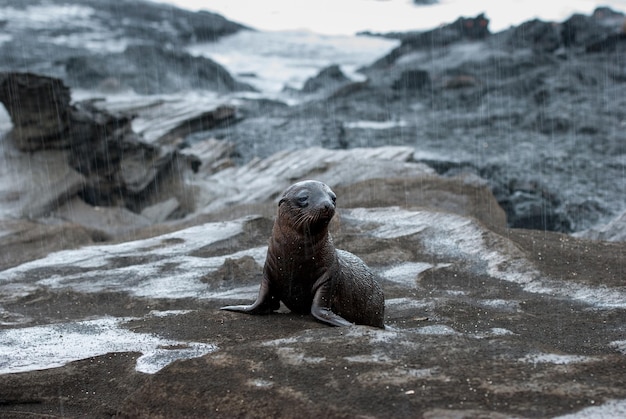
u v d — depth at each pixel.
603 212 19.16
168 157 19.83
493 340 5.73
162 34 53.91
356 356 5.33
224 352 5.58
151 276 9.74
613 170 22.50
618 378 4.89
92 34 50.06
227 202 18.78
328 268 6.98
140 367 5.95
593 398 4.57
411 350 5.43
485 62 37.47
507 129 28.14
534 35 40.16
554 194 20.27
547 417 4.34
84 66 35.44
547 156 24.00
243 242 11.63
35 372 5.99
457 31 44.78
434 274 9.82
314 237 6.81
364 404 4.60
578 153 24.48
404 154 21.31
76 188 18.06
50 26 49.88
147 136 21.94
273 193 18.59
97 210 18.08
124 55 38.16
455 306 8.21
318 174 19.06
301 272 6.99
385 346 5.52
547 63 36.47
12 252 13.73
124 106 24.61
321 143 27.52
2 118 19.98
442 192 15.73
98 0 59.56
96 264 10.60
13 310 8.57
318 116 31.86
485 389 4.71
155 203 19.36
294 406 4.70
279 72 50.03
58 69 36.72
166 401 5.11
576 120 27.94
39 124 18.00
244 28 64.06
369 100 34.88
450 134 28.17
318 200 6.68
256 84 45.34
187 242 11.65
